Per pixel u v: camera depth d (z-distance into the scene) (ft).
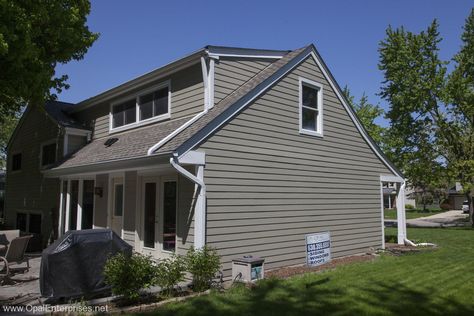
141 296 22.54
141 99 41.14
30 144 57.00
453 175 89.61
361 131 44.52
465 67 91.66
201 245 27.20
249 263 26.91
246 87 34.30
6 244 34.30
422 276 28.81
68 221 43.09
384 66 95.71
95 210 42.14
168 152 26.21
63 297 21.49
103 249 22.91
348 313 19.77
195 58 34.30
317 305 21.20
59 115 51.52
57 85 45.83
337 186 40.37
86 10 42.24
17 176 59.98
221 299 22.39
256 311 20.03
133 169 30.89
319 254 36.17
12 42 32.86
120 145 37.29
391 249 44.91
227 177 29.45
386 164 48.19
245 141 31.14
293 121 35.99
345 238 40.70
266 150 32.86
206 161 28.09
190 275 26.86
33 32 35.09
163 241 31.50
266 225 32.09
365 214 44.09
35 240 45.50
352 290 24.52
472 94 89.86
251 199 31.12
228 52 35.12
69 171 39.27
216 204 28.50
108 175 40.14
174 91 36.81
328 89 40.81
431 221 111.75
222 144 29.35
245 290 24.57
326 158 39.32
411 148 96.17
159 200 32.40
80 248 22.15
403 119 95.40
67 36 39.22
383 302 21.74
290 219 34.37
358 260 37.60
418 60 91.25
